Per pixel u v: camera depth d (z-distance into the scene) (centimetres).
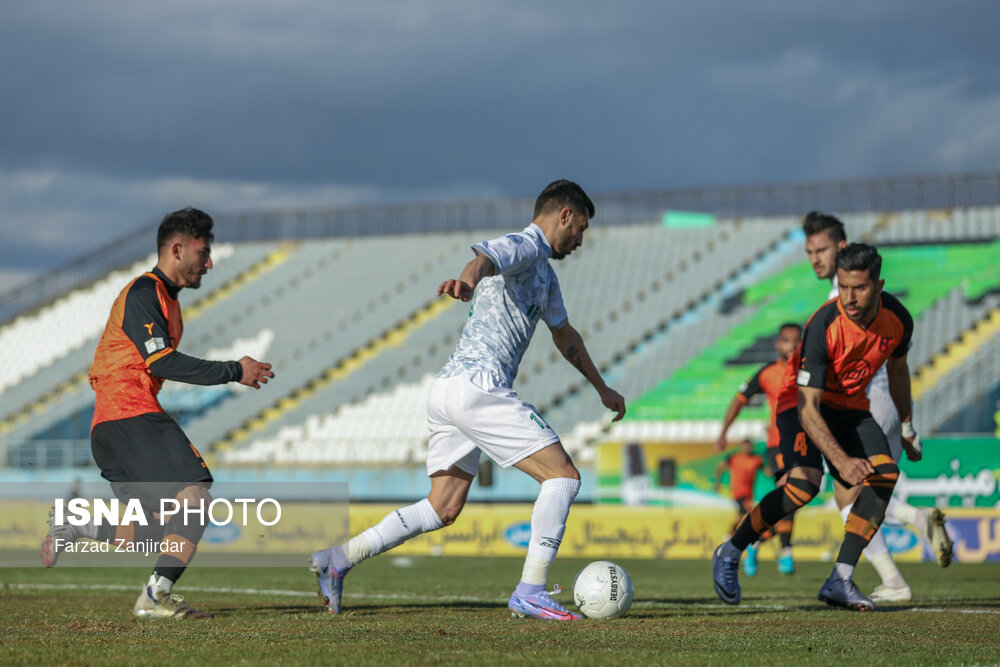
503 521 5403
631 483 5347
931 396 5856
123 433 1523
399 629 1361
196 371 1494
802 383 1680
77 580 2816
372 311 8700
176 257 1563
